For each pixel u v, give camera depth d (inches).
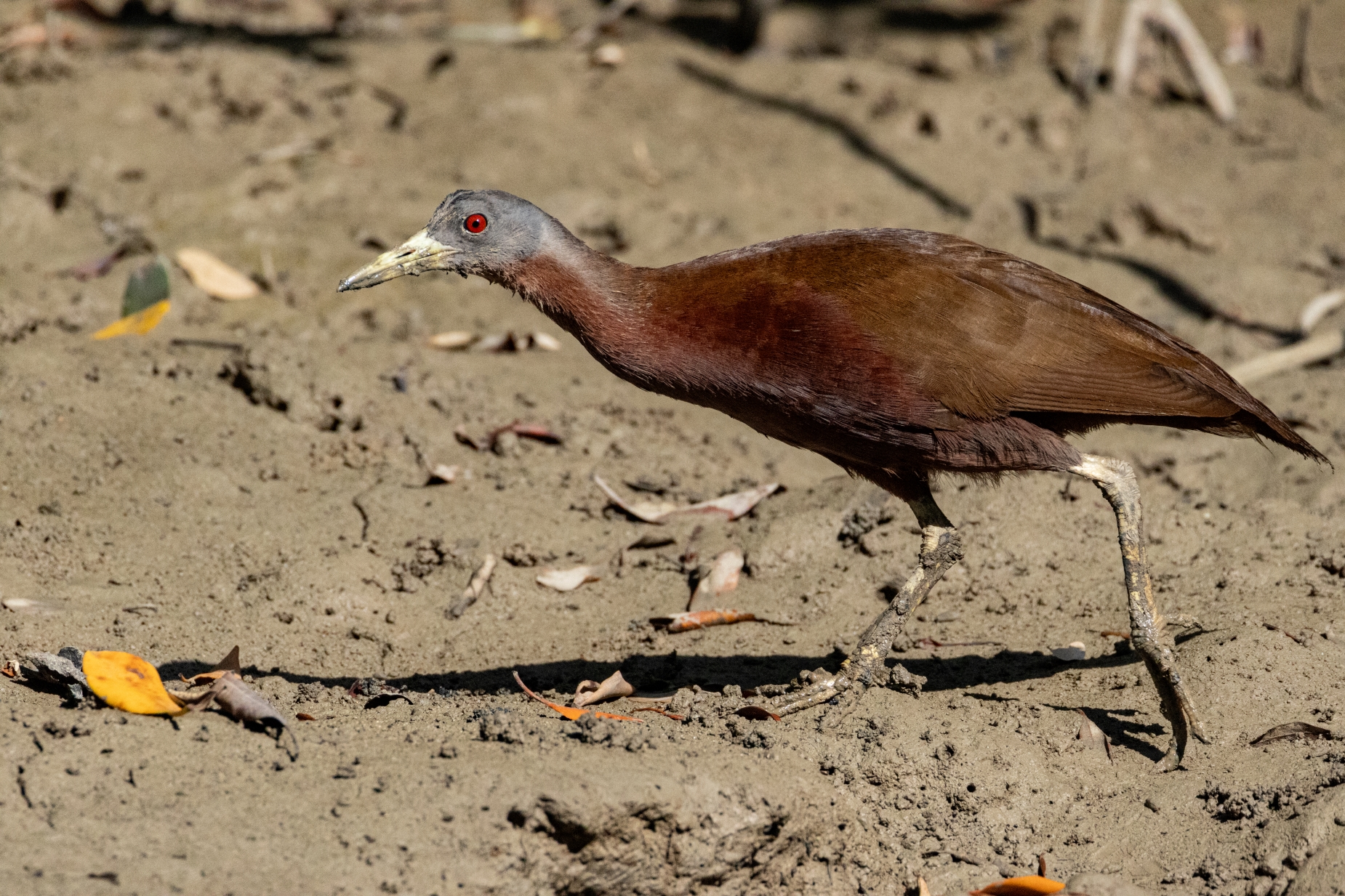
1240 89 732.7
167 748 271.0
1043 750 313.6
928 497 336.5
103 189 576.4
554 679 349.7
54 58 658.8
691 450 466.3
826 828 280.8
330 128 643.5
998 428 311.6
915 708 324.5
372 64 706.8
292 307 517.3
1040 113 685.9
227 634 354.0
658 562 410.6
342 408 450.3
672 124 673.6
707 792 267.1
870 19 841.5
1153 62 742.5
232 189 579.8
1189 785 300.2
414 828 251.3
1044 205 629.9
